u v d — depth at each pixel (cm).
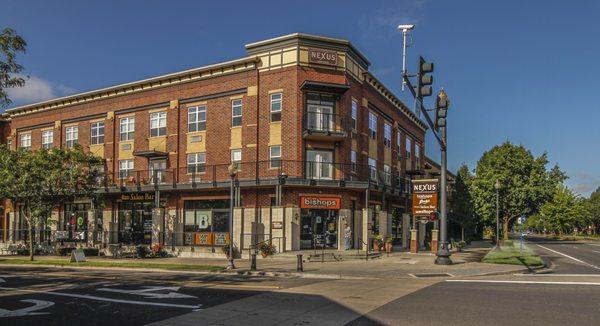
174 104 3453
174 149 3419
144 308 1099
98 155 3778
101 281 1666
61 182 3036
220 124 3262
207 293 1334
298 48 3027
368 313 1023
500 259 2348
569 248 4216
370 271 1958
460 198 4606
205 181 3181
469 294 1289
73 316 1012
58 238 3719
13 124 4431
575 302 1141
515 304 1118
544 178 6378
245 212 3070
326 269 2047
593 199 10094
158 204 3294
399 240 4112
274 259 2619
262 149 3075
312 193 2989
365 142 3419
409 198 4178
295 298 1239
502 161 6419
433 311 1040
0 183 2883
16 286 1526
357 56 3322
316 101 3062
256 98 3122
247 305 1132
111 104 3781
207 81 3341
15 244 3806
